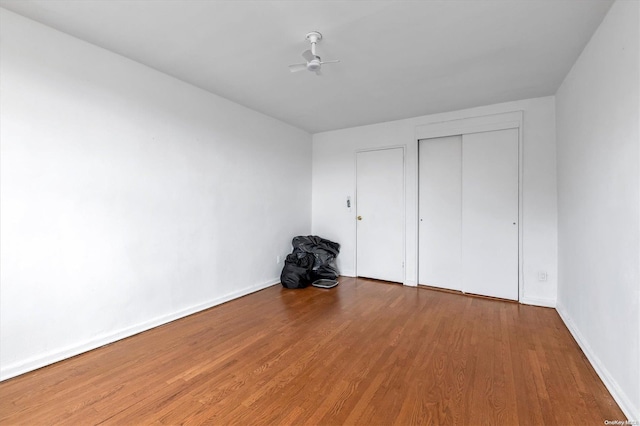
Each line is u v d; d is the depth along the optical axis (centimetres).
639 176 160
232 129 376
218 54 262
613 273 191
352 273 495
